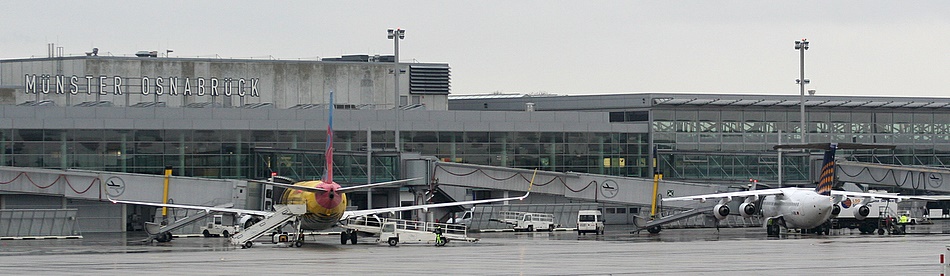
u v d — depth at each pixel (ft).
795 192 612.70
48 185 623.77
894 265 362.94
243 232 488.02
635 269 350.84
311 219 495.41
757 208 640.17
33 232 588.91
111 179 621.72
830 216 606.55
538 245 501.97
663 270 346.95
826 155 601.62
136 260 398.21
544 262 383.24
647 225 647.15
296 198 494.59
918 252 431.43
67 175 623.77
